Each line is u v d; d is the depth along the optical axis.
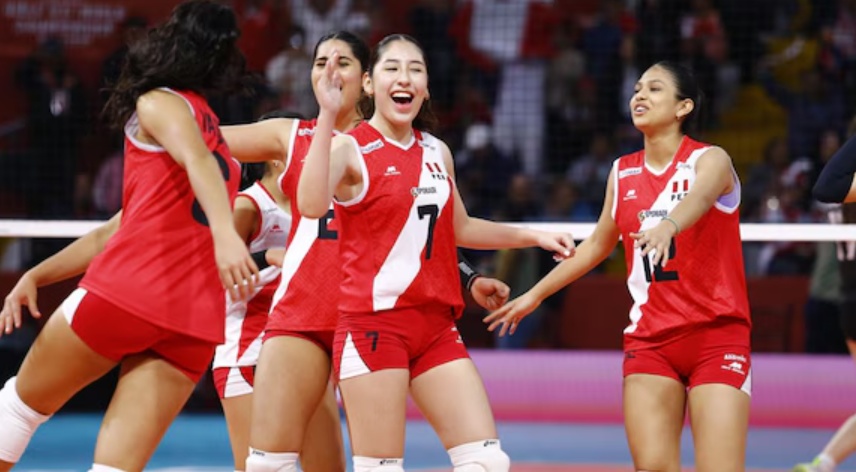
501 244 10.95
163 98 8.99
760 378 23.78
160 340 9.10
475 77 31.47
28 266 25.59
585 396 24.11
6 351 23.78
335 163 9.58
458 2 32.06
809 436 22.11
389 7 31.83
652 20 31.03
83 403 25.17
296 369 10.28
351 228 9.93
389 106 9.93
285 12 31.58
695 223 10.72
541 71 31.03
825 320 23.34
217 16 9.30
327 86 9.20
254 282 8.76
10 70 31.19
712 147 11.01
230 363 11.44
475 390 9.77
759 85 31.08
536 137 30.31
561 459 19.41
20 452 9.33
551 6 31.83
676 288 10.77
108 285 8.89
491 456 9.47
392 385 9.65
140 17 31.64
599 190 28.16
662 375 10.77
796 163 27.77
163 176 9.07
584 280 25.30
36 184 28.38
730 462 10.25
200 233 9.22
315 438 11.06
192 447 20.58
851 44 31.30
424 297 9.82
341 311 9.95
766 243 25.98
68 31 31.59
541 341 25.36
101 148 28.69
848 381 23.39
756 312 24.53
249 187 12.52
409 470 18.11
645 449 10.50
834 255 22.92
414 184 9.87
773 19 31.44
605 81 30.70
